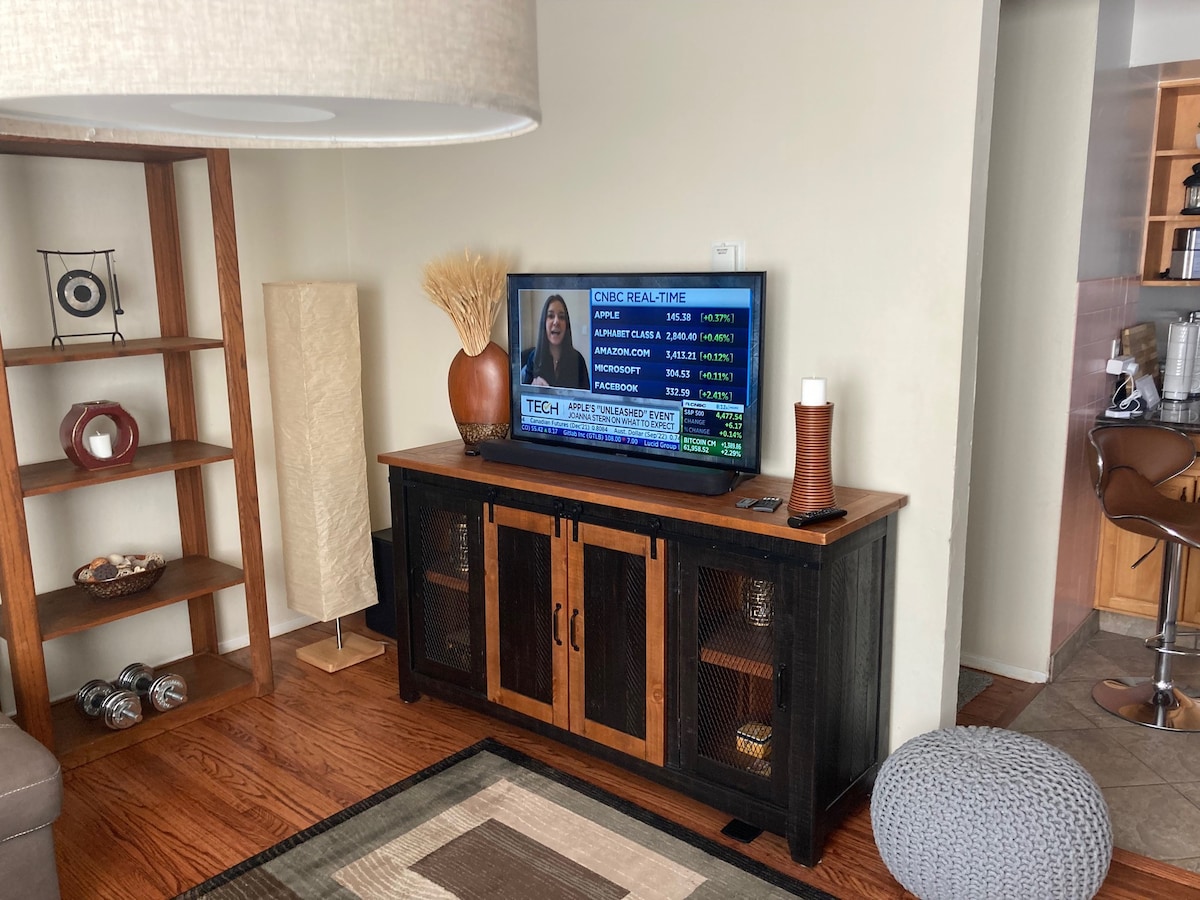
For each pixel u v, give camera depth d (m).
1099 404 3.46
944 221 2.31
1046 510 3.22
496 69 0.57
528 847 2.37
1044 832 1.89
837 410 2.57
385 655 3.59
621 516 2.50
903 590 2.52
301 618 3.86
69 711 3.04
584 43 2.91
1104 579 3.73
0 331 2.87
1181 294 4.01
